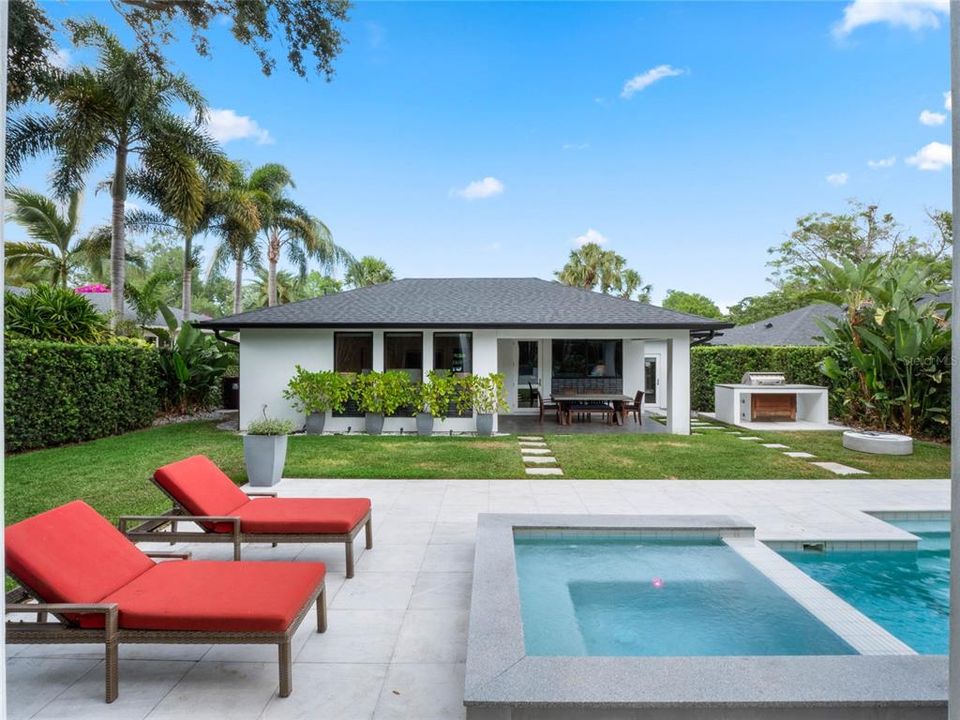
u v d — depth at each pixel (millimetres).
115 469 9133
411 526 6496
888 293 14070
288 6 9633
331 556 5512
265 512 5164
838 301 15648
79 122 15781
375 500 7652
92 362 12227
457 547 5773
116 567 3615
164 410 16703
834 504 7492
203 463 5512
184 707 3096
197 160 18484
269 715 3020
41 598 3246
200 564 3912
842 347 15844
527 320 14445
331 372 14328
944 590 5234
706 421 17516
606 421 16609
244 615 3178
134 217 21875
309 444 12195
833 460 10688
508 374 19266
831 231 32812
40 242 23781
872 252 32312
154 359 15328
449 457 10711
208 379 17375
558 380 19344
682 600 4754
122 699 3170
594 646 4035
